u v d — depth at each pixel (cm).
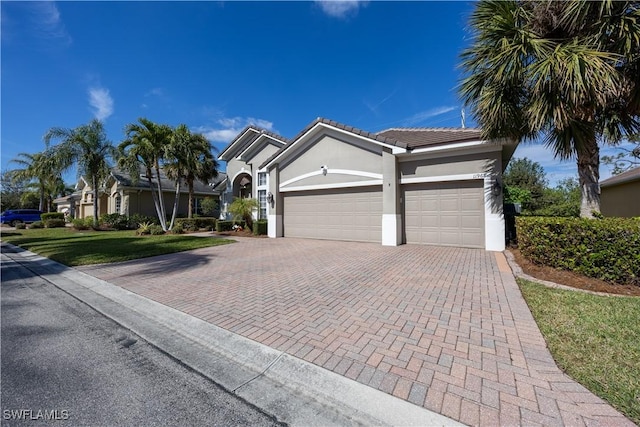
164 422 206
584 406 203
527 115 630
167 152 1691
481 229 936
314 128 1199
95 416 212
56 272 734
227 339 338
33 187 3388
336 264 738
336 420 207
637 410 196
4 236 1675
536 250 609
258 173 1867
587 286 484
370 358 280
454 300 441
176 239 1375
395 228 1010
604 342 294
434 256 809
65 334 368
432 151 954
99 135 1958
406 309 409
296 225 1358
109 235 1645
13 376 266
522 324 347
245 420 208
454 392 224
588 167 636
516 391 222
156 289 556
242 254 941
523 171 2419
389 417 204
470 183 955
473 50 673
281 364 279
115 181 2323
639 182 1287
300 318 390
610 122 698
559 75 523
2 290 583
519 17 629
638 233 465
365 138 1057
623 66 555
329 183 1197
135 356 308
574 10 527
